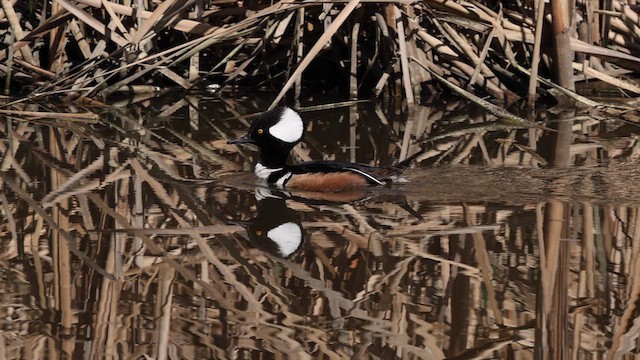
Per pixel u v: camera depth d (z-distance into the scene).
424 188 12.37
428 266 9.55
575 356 7.62
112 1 17.94
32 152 14.18
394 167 12.69
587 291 8.94
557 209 11.30
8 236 10.45
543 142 14.91
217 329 8.07
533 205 11.50
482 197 11.93
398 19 16.94
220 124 16.23
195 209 11.55
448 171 13.12
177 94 18.61
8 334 7.93
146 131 15.70
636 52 18.45
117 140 15.05
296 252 9.95
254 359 7.46
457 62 17.86
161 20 17.05
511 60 17.53
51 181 12.65
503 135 15.47
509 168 13.24
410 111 16.94
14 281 9.17
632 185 12.34
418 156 14.09
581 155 13.96
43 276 9.31
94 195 12.02
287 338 7.88
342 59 18.73
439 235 10.45
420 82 18.23
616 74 18.58
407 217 11.12
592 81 18.64
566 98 17.70
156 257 9.83
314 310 8.52
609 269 9.45
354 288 9.02
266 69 18.39
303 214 11.35
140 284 9.11
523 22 17.98
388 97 18.09
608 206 11.41
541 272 9.38
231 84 18.88
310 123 16.42
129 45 16.55
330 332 8.02
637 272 9.38
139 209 11.48
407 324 8.21
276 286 9.06
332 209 11.56
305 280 9.23
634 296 8.80
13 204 11.58
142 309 8.52
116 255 9.89
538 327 8.13
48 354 7.54
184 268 9.53
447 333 7.99
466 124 16.33
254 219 11.14
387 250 9.96
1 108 17.03
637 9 18.33
